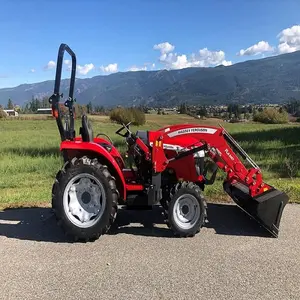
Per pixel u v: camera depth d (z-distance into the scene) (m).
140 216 6.00
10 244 4.79
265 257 4.41
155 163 5.20
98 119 53.28
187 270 4.05
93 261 4.28
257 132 26.70
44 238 5.00
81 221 4.88
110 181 4.93
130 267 4.13
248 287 3.69
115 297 3.50
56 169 10.82
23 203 6.68
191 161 5.66
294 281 3.82
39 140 23.08
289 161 10.80
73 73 5.74
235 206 6.51
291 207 6.37
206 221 5.41
